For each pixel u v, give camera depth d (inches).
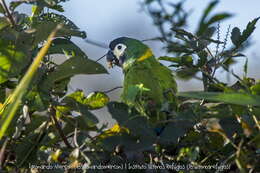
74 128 244.4
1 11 256.1
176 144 242.7
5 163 240.1
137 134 220.8
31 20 268.8
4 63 244.4
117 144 218.5
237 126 235.6
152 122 244.7
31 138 240.1
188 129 238.4
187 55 287.6
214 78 274.7
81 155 227.0
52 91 263.7
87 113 233.1
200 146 243.6
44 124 243.6
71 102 243.6
